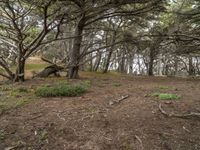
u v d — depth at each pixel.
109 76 15.79
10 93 7.29
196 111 5.81
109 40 16.83
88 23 12.45
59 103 6.25
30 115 5.31
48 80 10.59
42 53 18.25
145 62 31.17
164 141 4.41
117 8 12.34
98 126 4.79
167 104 6.30
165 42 18.31
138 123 5.00
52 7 9.97
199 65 33.34
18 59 10.16
